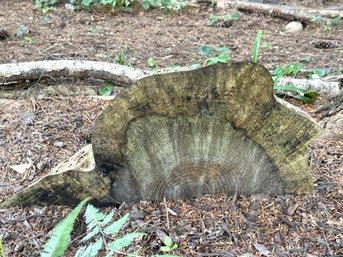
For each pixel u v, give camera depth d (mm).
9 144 1203
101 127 889
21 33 2262
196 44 2305
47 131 1266
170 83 855
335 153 1160
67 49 2139
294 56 2160
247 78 851
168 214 943
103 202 978
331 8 2945
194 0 2877
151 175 956
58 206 980
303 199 983
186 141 927
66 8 2705
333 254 855
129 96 865
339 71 1887
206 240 880
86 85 1572
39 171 1098
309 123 898
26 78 1524
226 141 930
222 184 984
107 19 2619
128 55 2096
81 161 976
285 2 3059
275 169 962
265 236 895
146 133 910
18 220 943
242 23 2629
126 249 859
